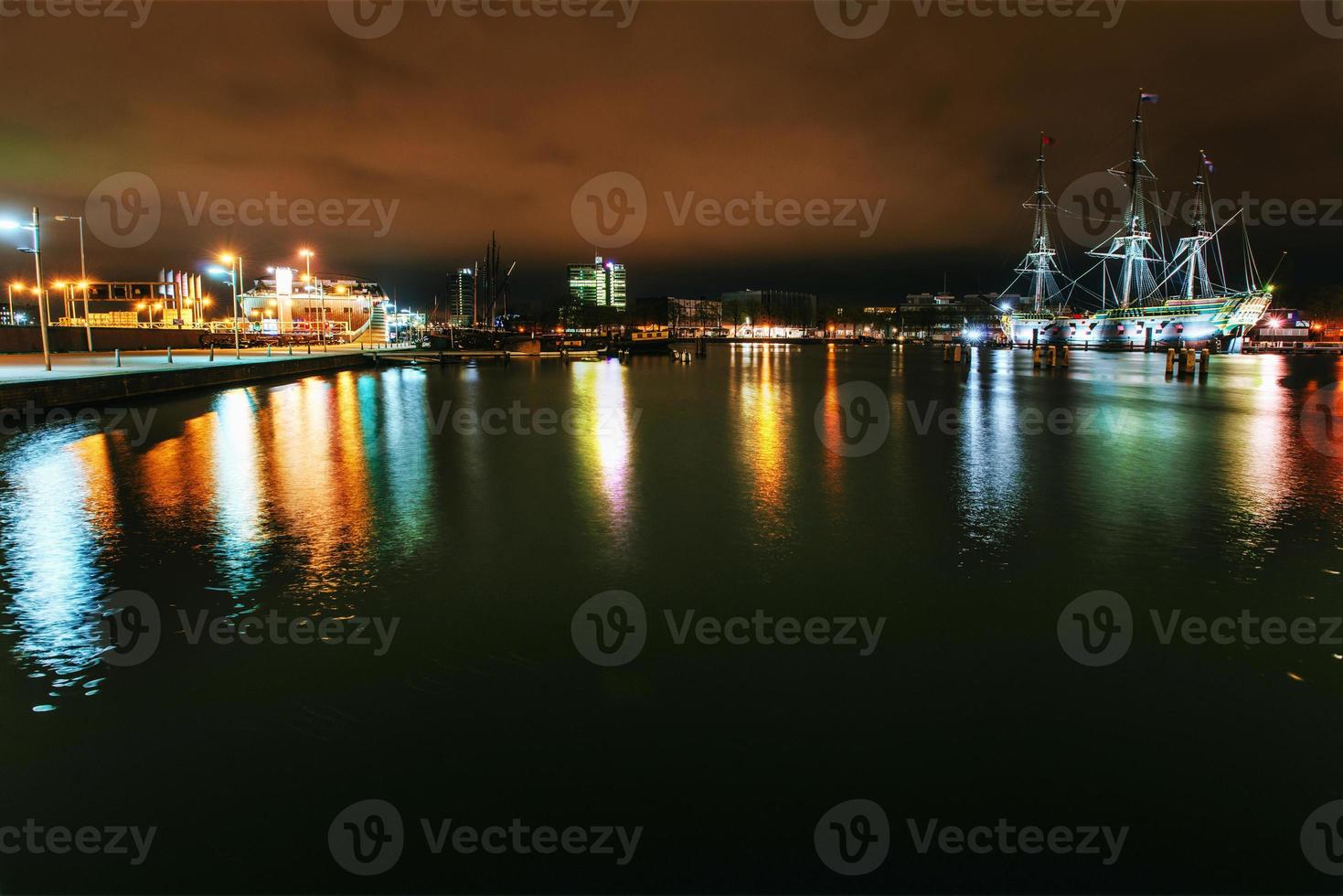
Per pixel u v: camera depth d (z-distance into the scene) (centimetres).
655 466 1744
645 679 654
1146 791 507
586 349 9188
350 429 2461
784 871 438
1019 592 877
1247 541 1098
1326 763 536
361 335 10512
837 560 1002
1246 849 456
